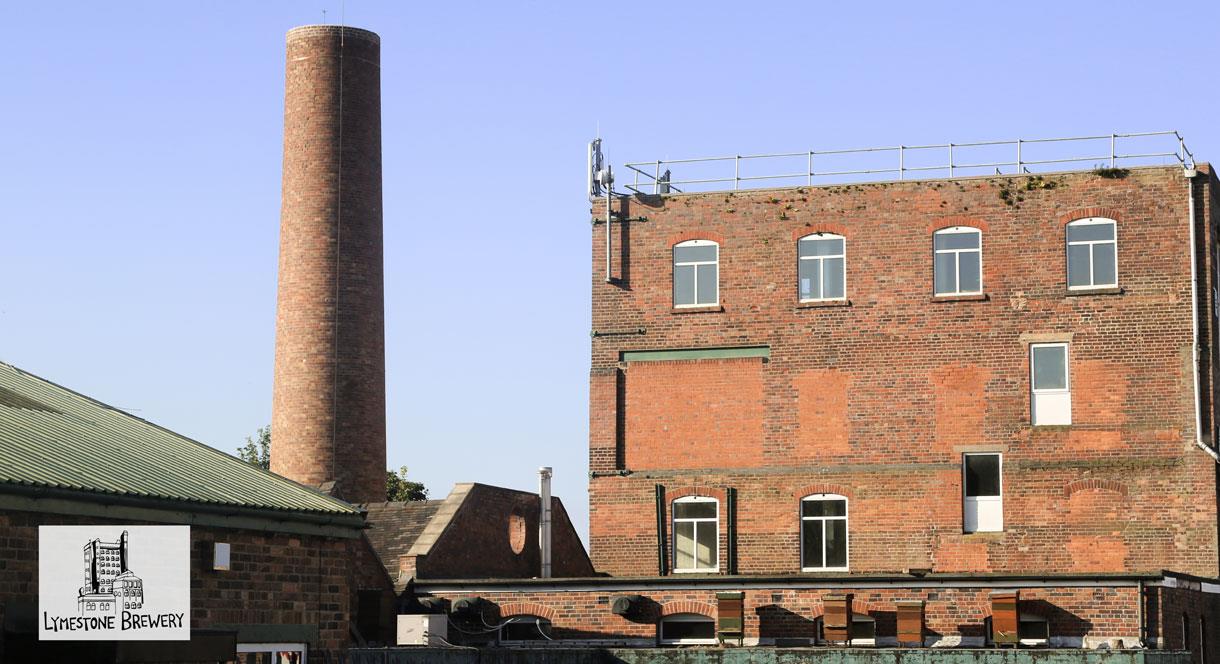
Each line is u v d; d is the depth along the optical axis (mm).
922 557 46719
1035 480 46406
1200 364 45938
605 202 50438
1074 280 46938
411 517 48719
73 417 30250
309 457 59531
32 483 22984
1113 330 46469
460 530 47406
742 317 48938
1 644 22609
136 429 31219
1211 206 47125
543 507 49844
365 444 60188
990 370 47062
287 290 60656
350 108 61094
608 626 42531
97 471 25609
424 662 34188
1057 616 39250
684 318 49375
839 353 48094
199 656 25109
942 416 47188
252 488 28828
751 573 47781
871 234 48281
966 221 47688
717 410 48844
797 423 48156
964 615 40062
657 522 48750
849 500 47500
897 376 47625
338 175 60656
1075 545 45938
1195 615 42125
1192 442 45531
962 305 47438
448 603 43656
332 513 28922
